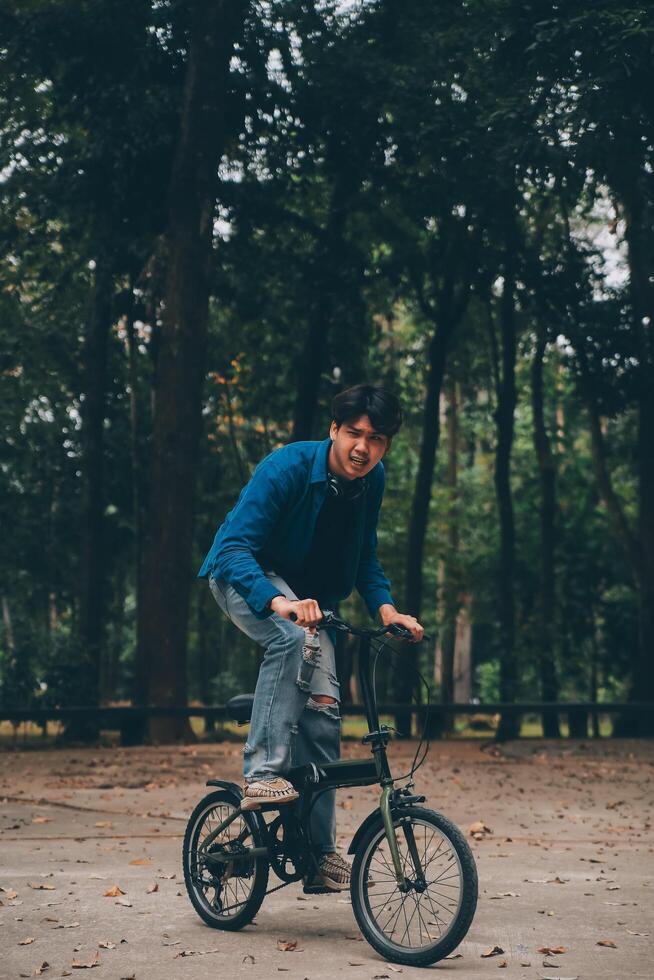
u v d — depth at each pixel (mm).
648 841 7609
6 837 7371
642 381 20719
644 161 14969
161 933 4609
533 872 6223
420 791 10594
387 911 4320
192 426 16078
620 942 4547
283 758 4391
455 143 15961
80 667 19000
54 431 23219
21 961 4164
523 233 21156
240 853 4625
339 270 18859
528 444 31984
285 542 4582
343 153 18984
